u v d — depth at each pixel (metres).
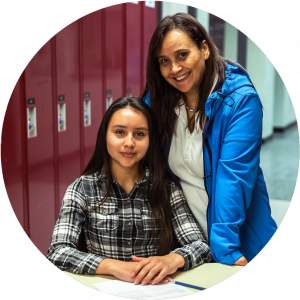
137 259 1.50
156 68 1.70
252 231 1.80
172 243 1.79
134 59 3.66
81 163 3.09
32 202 2.59
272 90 6.19
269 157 5.75
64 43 2.76
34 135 2.56
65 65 2.79
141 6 3.65
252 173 1.57
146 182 1.72
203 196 1.80
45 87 2.62
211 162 1.68
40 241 2.69
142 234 1.70
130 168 1.70
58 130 2.79
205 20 5.02
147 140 1.62
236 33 5.89
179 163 1.79
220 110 1.60
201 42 1.60
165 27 1.57
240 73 1.69
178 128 1.77
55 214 2.83
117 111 1.60
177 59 1.57
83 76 3.00
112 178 1.71
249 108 1.57
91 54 3.07
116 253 1.70
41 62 2.56
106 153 1.70
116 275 1.46
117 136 1.59
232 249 1.52
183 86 1.62
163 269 1.44
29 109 2.52
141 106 1.62
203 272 1.51
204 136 1.65
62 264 1.51
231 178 1.54
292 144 6.02
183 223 1.74
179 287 1.42
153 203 1.72
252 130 1.56
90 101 3.12
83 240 1.76
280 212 4.11
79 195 1.69
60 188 2.86
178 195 1.78
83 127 3.06
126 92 3.61
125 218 1.70
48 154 2.70
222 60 1.70
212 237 1.55
